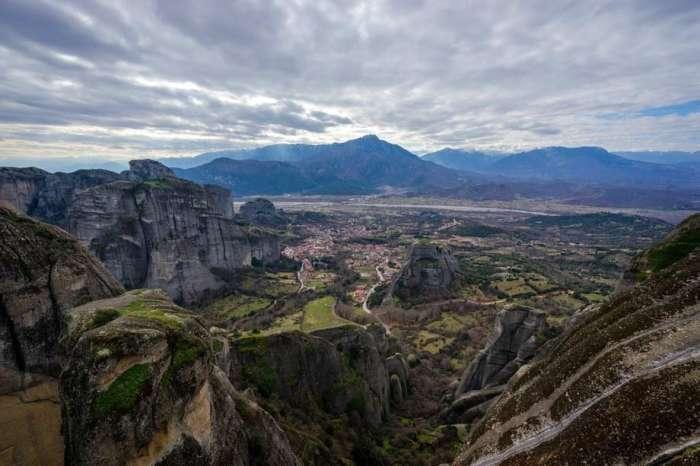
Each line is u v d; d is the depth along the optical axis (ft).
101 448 79.77
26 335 108.37
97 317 101.65
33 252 114.21
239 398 131.64
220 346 184.85
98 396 82.33
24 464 93.56
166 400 88.99
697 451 75.56
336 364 241.14
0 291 106.42
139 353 88.33
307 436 171.53
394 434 228.22
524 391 137.59
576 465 91.50
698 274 118.01
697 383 87.97
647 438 85.66
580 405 106.11
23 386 106.01
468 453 133.80
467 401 240.12
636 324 115.24
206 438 95.50
